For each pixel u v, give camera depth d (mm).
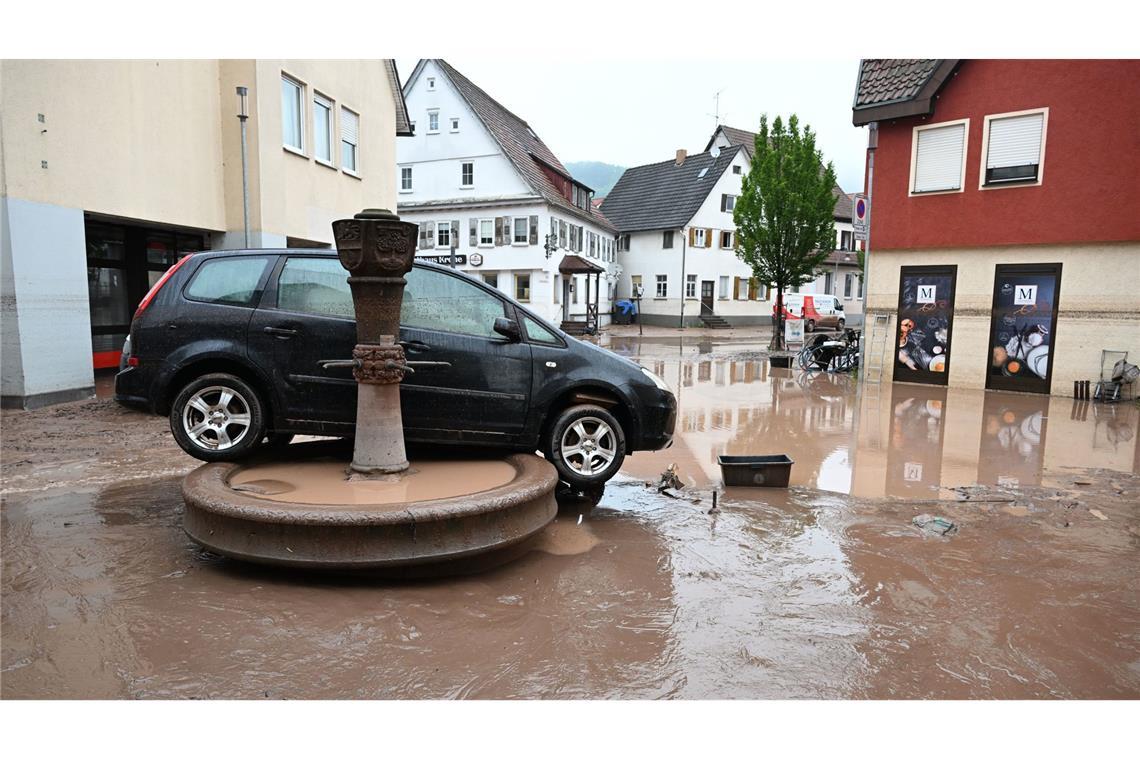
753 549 5191
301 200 15289
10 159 9578
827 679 3422
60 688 3125
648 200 51531
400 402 5504
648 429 6191
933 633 3904
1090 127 13750
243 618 3818
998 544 5398
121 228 13328
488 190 40188
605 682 3338
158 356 5379
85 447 8000
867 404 12992
